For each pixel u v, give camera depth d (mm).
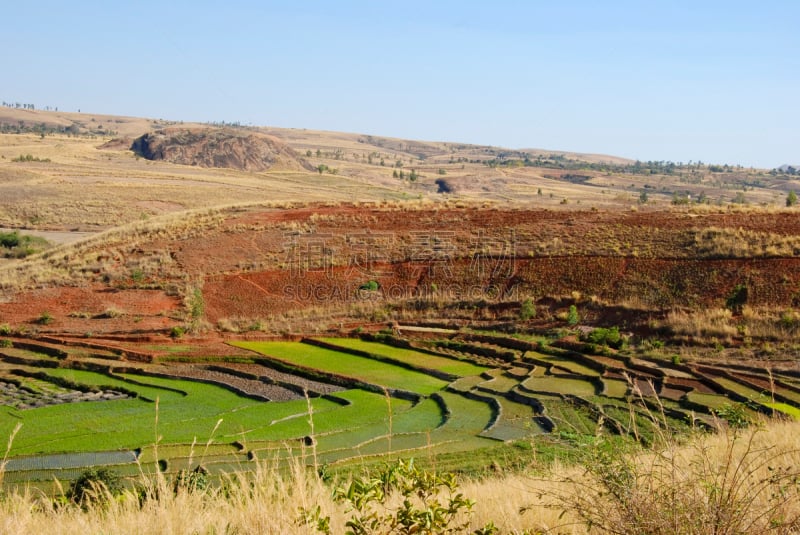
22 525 6461
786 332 36938
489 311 46812
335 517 6086
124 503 6867
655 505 5277
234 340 45406
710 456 7488
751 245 45531
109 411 32656
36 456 25516
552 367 37969
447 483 5590
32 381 38406
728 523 5043
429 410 32469
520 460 18344
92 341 43562
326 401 34812
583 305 44875
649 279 44969
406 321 47312
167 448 26000
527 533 5840
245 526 5906
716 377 33688
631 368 36375
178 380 38719
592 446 6043
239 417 31484
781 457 8883
